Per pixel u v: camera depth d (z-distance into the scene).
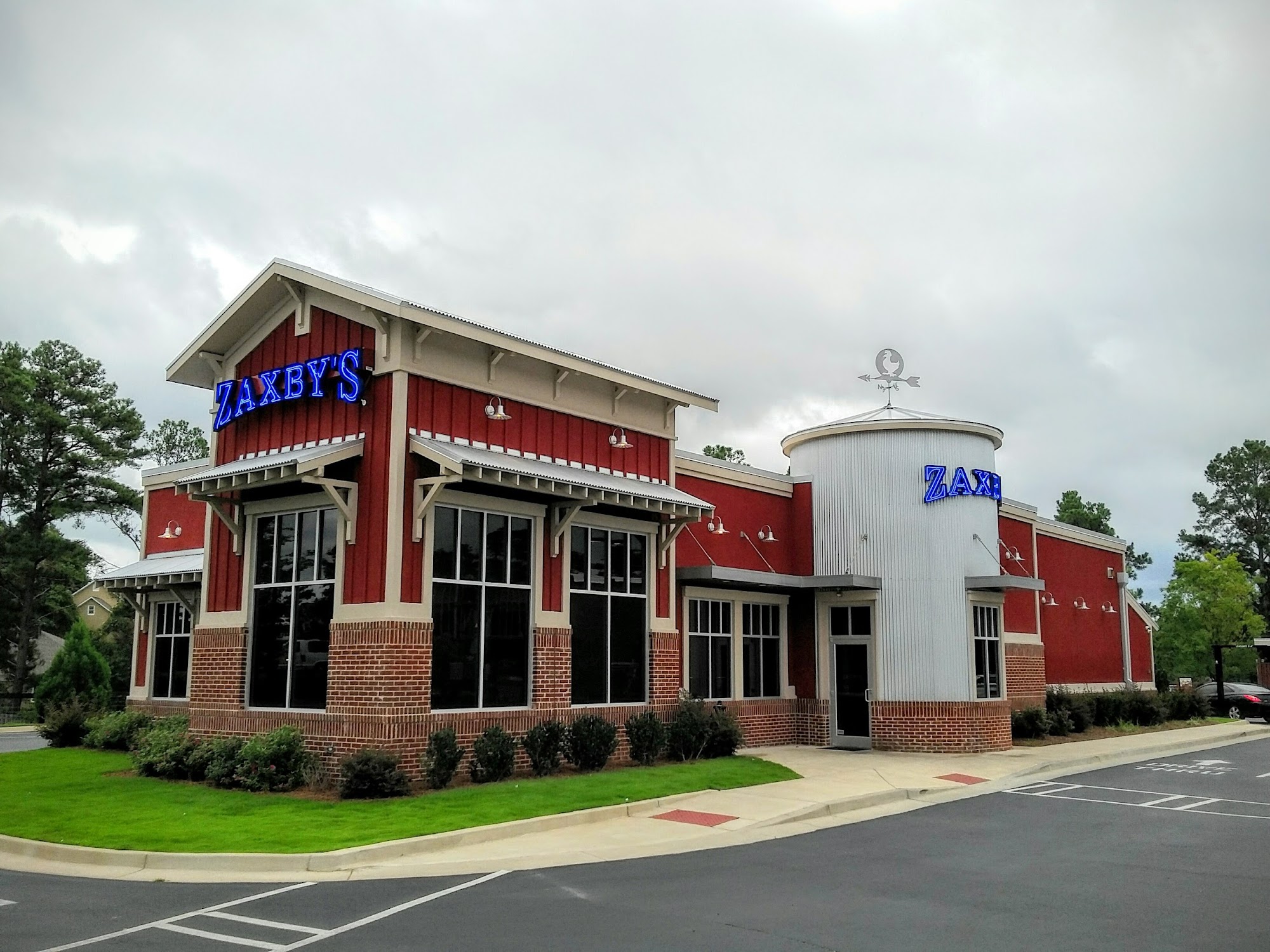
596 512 19.27
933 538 23.86
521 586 17.61
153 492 27.81
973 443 24.69
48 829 12.70
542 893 9.83
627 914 9.02
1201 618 54.59
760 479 24.75
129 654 53.47
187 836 12.09
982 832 13.52
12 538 50.31
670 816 14.13
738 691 23.38
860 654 24.14
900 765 20.36
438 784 15.13
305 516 17.23
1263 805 16.12
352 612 15.86
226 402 18.67
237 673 17.50
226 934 8.41
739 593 23.56
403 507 15.82
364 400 16.41
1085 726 29.05
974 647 23.69
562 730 17.48
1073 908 9.32
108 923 8.77
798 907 9.31
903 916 8.98
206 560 18.70
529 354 17.78
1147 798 16.81
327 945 8.04
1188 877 10.69
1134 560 90.06
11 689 52.34
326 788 15.20
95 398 52.62
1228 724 35.56
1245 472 81.94
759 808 14.80
